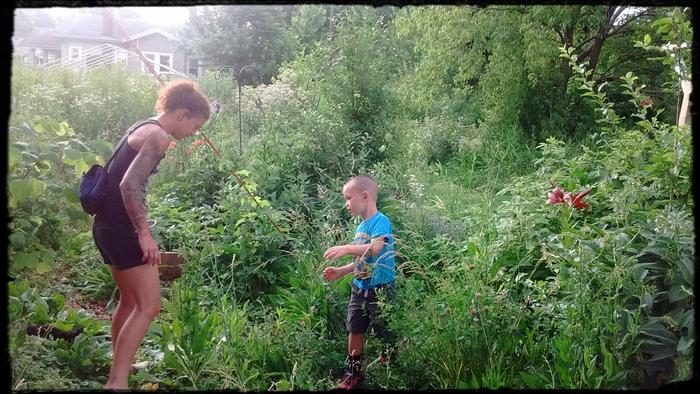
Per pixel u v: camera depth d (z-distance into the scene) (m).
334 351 3.51
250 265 4.53
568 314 3.05
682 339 2.69
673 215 3.32
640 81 12.20
